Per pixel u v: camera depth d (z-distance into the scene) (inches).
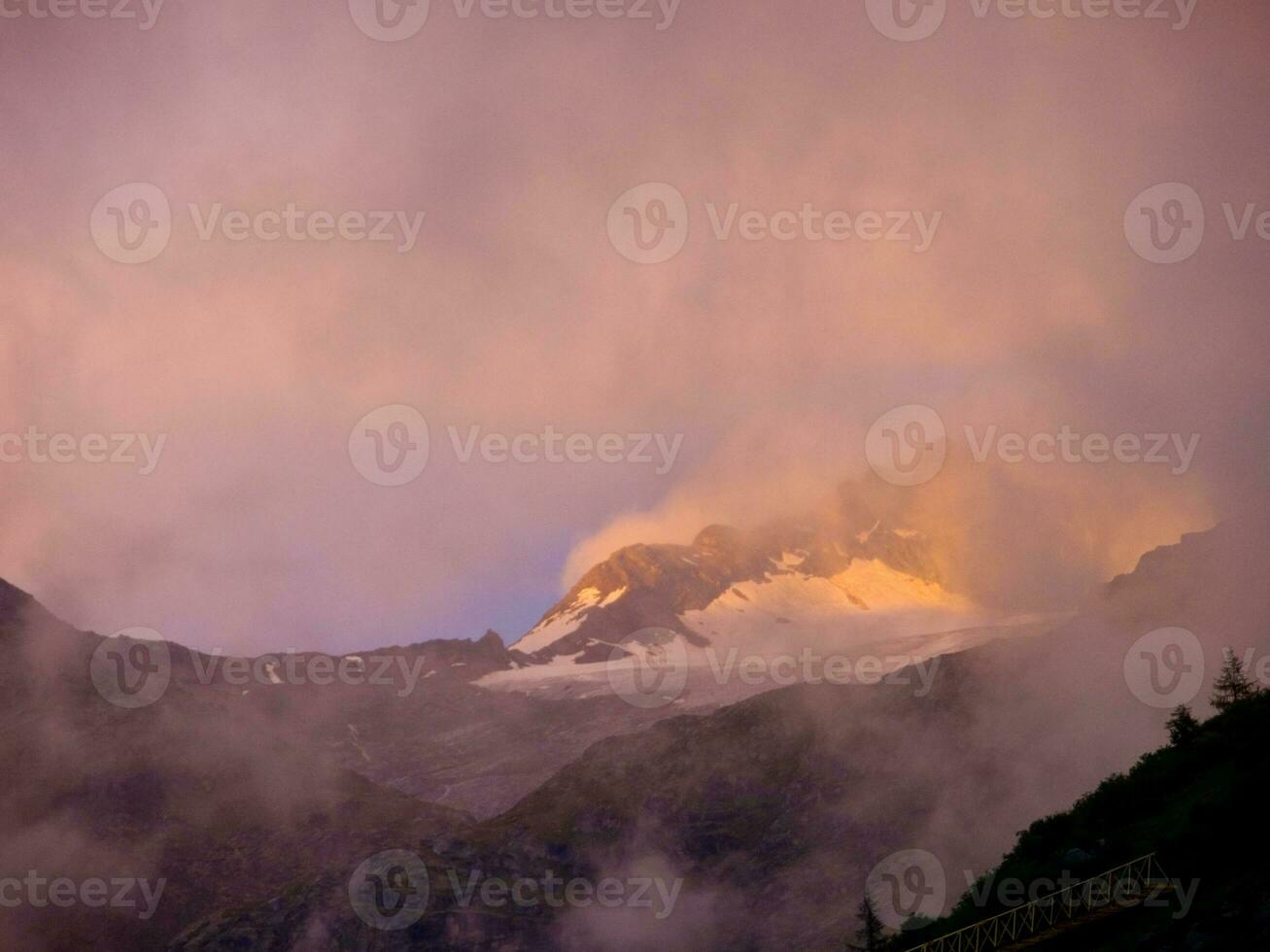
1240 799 1636.3
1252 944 1343.5
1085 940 1620.3
